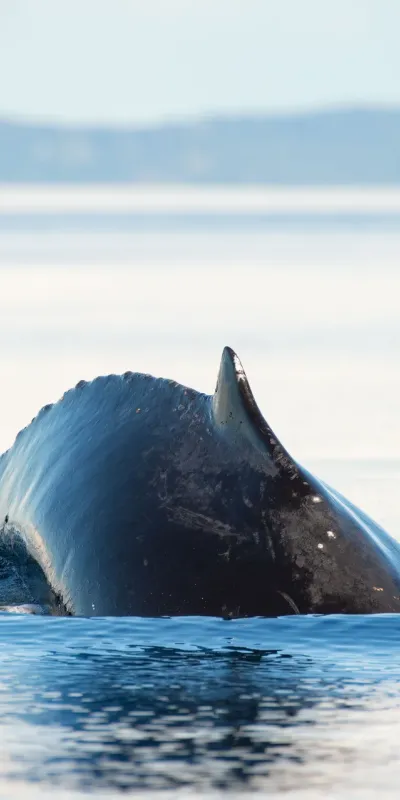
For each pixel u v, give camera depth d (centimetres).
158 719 2905
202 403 4075
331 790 2562
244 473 3841
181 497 3881
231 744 2770
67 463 4281
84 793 2545
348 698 3047
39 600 4041
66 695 3069
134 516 3916
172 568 3766
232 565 3725
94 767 2658
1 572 4275
